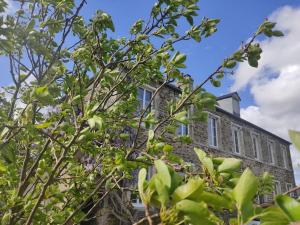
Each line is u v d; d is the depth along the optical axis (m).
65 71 3.67
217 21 3.35
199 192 0.86
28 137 3.21
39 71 3.80
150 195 0.90
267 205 0.80
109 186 3.62
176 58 2.84
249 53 2.20
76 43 3.92
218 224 0.85
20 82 3.68
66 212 3.82
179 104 2.92
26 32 3.31
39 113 3.66
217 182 1.14
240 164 1.14
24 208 3.09
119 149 3.76
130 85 4.09
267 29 2.12
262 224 0.72
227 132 18.98
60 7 3.79
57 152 3.98
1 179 3.59
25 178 3.45
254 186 0.77
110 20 3.45
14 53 3.77
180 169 1.51
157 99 12.57
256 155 21.81
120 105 3.97
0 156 2.60
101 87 4.24
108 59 3.95
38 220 3.38
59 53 3.80
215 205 0.87
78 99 3.19
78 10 3.69
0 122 2.80
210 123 18.19
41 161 3.35
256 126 21.95
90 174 3.96
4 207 3.16
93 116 2.35
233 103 22.34
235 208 0.86
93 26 3.48
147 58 3.61
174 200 0.85
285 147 25.22
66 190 4.01
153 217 0.89
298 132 0.65
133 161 2.86
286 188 23.20
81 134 2.67
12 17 3.31
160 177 0.87
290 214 0.66
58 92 3.18
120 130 4.13
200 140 16.03
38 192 3.77
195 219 0.80
